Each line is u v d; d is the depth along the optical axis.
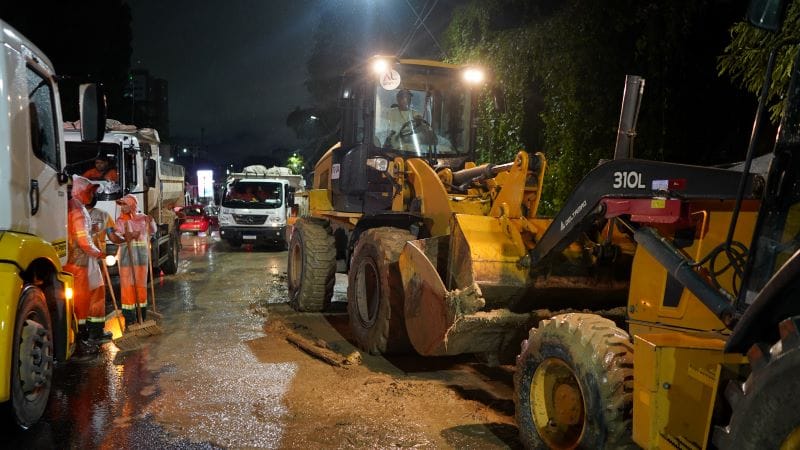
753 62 6.36
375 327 7.73
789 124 3.16
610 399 4.15
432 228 7.81
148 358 7.71
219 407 5.97
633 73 10.08
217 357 7.77
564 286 6.24
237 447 5.05
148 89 60.69
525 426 4.91
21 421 5.14
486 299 6.20
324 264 10.44
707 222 4.13
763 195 3.26
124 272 8.85
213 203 48.62
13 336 4.89
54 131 6.43
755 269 3.31
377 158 8.65
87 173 11.41
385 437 5.30
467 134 9.45
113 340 8.09
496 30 13.45
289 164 70.06
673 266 4.06
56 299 6.06
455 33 14.89
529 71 12.04
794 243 3.14
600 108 10.30
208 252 21.66
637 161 4.55
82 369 7.21
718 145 9.95
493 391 6.58
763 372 2.90
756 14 3.13
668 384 3.77
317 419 5.69
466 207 7.50
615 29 9.97
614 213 4.70
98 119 6.12
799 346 2.75
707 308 4.00
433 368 7.45
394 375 7.15
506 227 6.41
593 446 4.24
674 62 9.39
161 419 5.65
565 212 5.23
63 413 5.78
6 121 5.19
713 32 9.56
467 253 6.20
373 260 7.90
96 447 5.01
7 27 5.33
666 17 9.21
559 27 10.84
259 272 16.06
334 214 9.69
